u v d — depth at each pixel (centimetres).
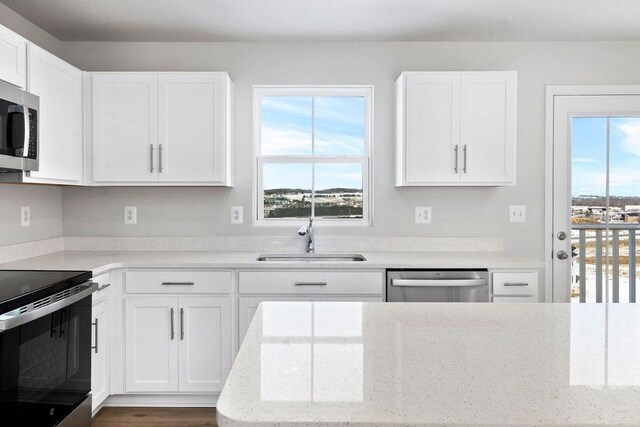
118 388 267
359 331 117
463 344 106
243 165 325
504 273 268
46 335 179
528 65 325
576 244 328
